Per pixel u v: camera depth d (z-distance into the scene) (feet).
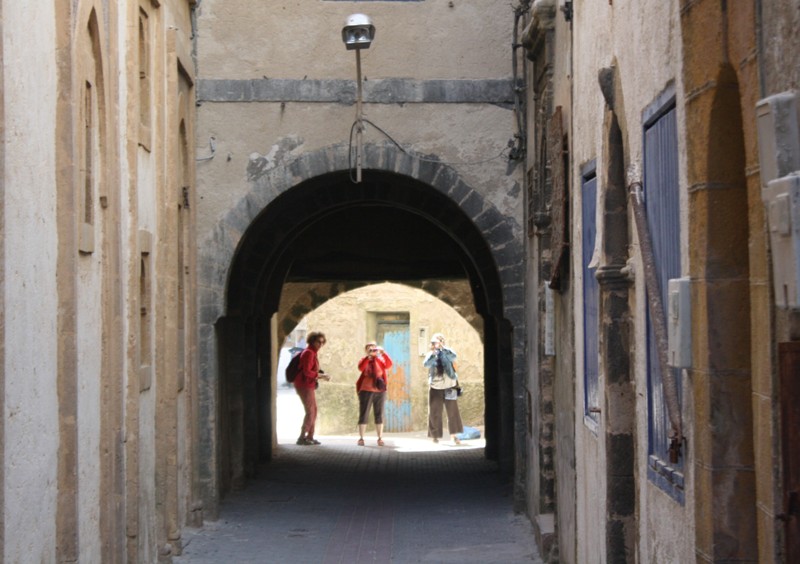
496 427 61.21
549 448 36.68
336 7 42.50
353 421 94.48
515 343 42.32
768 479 12.67
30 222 20.74
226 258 41.86
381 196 49.90
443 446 75.66
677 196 16.80
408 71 42.57
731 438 14.70
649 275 17.69
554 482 36.09
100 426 26.48
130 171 29.99
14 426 19.61
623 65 20.98
